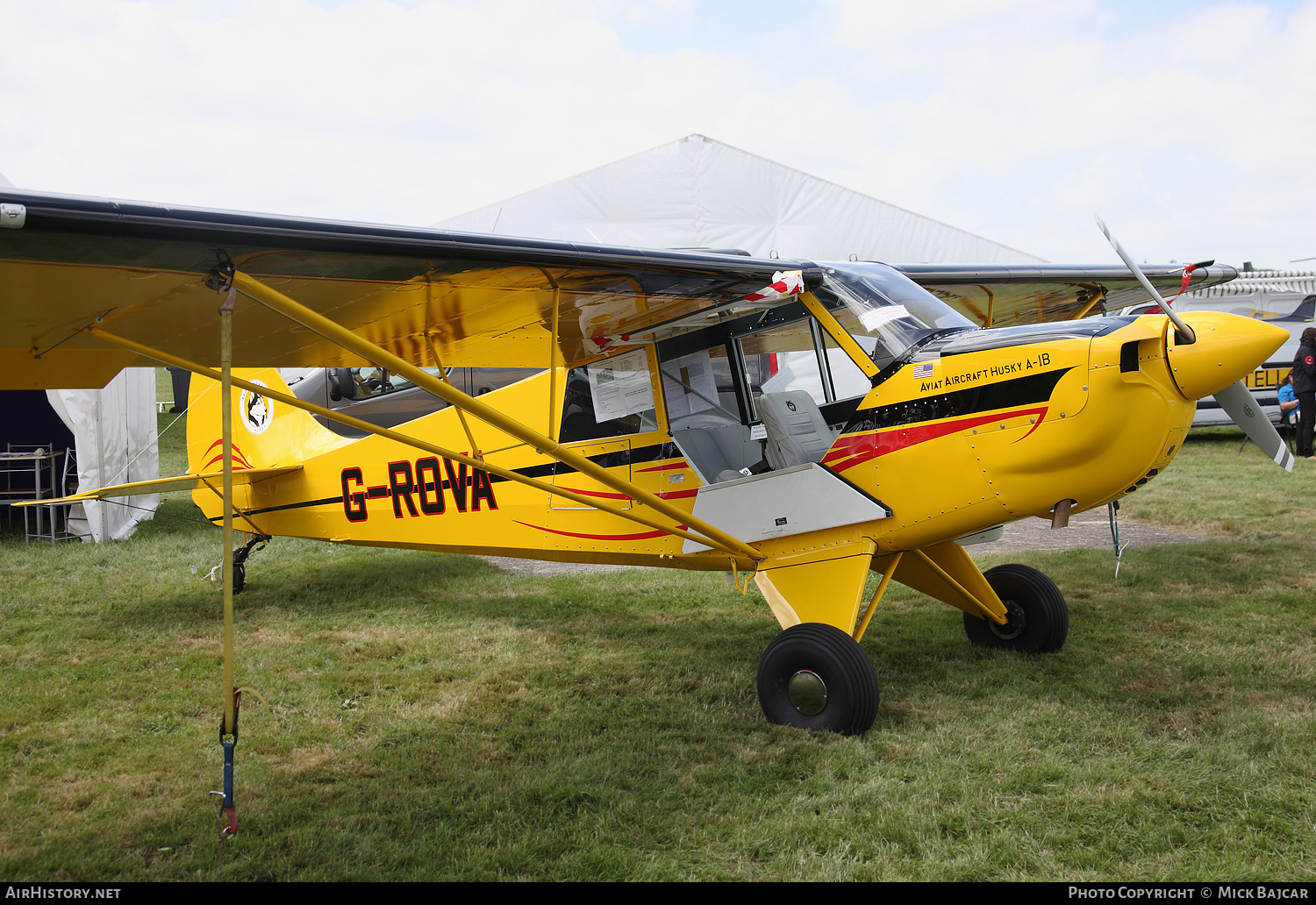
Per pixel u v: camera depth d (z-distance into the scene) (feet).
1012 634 14.40
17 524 30.50
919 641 15.17
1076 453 10.61
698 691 13.05
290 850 8.57
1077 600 17.56
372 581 21.13
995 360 11.13
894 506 11.94
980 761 10.04
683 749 10.80
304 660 14.80
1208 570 19.48
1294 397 37.14
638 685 13.48
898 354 12.07
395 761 10.72
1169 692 12.16
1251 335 9.80
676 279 11.42
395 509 18.08
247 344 11.54
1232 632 14.84
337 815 9.27
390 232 8.79
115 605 18.89
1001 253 42.29
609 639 16.06
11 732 11.79
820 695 11.21
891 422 11.94
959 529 11.85
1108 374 10.27
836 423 13.11
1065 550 22.56
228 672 8.12
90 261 7.94
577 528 15.35
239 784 10.09
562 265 10.18
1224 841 8.17
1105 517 26.91
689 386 14.07
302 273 9.18
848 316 12.55
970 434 11.27
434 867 8.18
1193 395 10.23
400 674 14.11
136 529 29.30
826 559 12.37
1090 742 10.57
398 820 9.15
